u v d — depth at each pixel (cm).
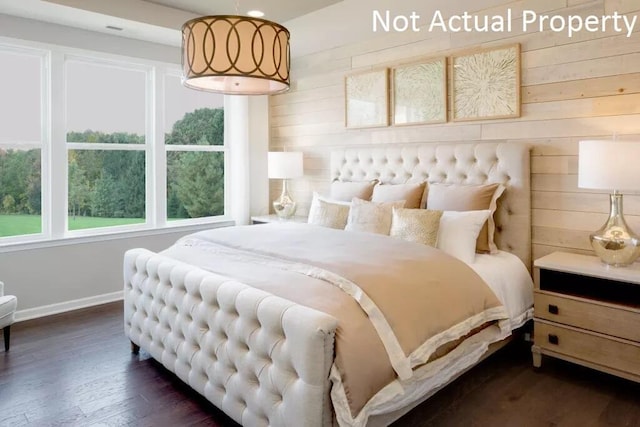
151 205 477
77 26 400
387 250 264
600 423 227
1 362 294
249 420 202
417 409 241
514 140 336
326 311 192
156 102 471
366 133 440
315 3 358
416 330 207
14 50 381
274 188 555
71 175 424
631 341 245
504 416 233
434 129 385
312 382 174
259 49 223
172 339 258
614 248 259
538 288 283
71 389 258
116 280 442
